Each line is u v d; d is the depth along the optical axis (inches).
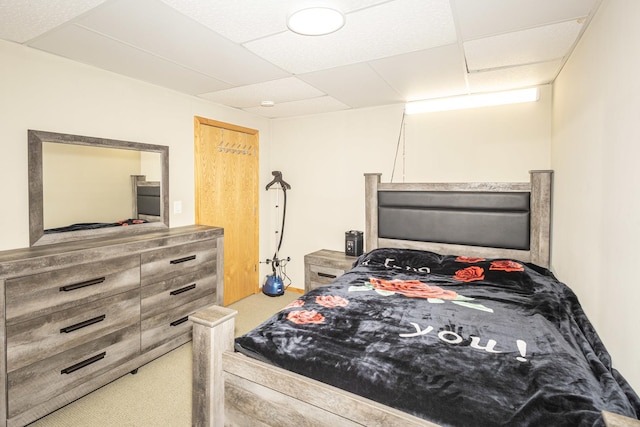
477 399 43.4
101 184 100.8
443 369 50.1
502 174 120.7
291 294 167.2
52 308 77.2
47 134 87.7
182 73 103.7
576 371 49.4
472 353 55.2
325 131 157.8
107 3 63.9
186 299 111.5
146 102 113.5
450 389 45.6
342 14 67.1
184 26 73.0
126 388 89.8
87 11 66.9
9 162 82.4
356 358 53.6
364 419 45.8
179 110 125.3
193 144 131.8
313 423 50.1
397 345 57.7
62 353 79.3
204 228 123.0
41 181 87.0
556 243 102.3
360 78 107.6
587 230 71.0
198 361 58.4
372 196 135.0
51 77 89.2
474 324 67.5
